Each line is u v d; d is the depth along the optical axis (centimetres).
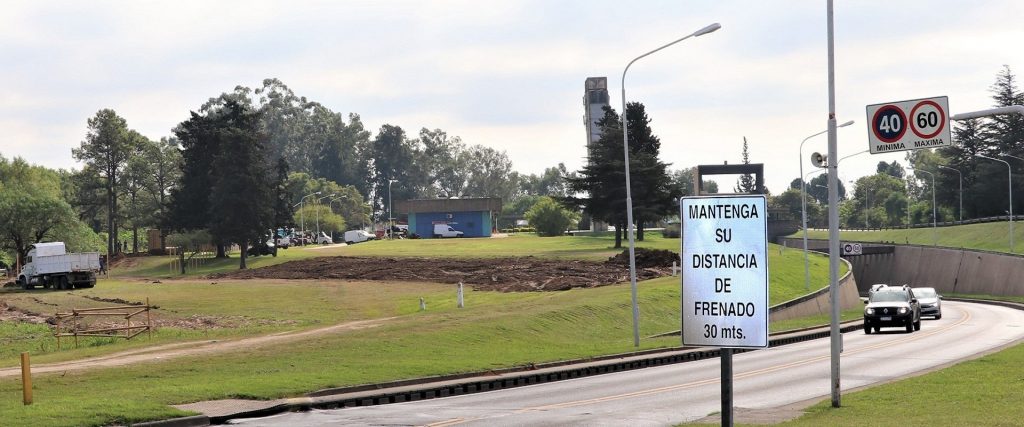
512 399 3384
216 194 14688
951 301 13375
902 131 3169
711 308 1691
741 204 1673
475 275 10881
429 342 5125
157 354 4647
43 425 2495
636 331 5484
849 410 2761
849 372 4212
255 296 9294
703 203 1698
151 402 2952
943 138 3114
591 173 14700
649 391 3578
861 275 18875
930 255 16775
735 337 1673
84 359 4722
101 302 8856
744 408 2958
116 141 19975
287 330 6331
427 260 12988
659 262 11294
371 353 4631
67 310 8112
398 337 5197
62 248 11494
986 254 14875
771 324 7875
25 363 2930
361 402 3259
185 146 16725
